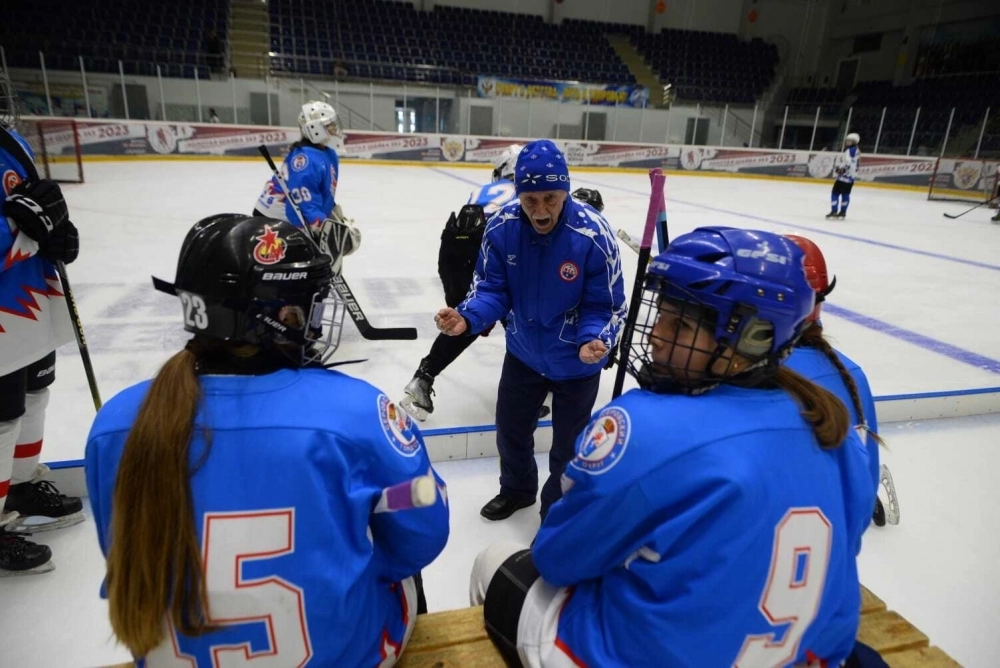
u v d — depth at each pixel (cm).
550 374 229
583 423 239
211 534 93
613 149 1892
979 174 1706
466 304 220
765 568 95
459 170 1714
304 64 1942
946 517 271
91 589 211
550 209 196
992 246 943
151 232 753
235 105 1667
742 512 92
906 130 2059
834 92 2439
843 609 110
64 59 1560
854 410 142
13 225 186
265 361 104
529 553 143
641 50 2403
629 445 98
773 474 95
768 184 1800
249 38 1995
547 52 2277
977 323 536
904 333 501
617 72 2314
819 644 111
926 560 243
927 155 1980
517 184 196
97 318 448
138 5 1888
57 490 252
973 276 727
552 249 207
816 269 152
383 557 119
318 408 99
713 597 93
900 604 220
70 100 1552
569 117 1911
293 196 369
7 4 1747
